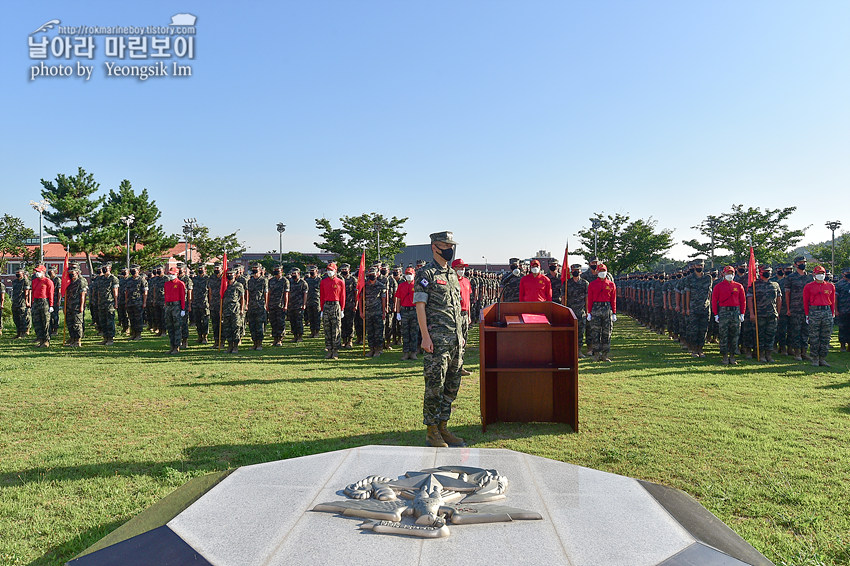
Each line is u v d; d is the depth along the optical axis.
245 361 10.62
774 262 32.06
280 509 2.40
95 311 16.42
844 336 12.38
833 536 3.17
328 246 32.94
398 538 2.10
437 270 4.98
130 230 38.47
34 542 3.14
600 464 4.45
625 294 23.97
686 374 8.79
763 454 4.66
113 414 6.21
